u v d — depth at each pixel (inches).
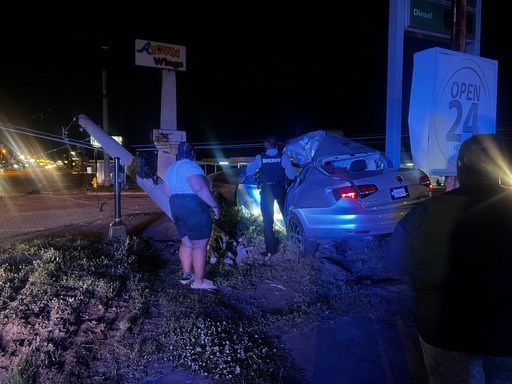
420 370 143.3
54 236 324.2
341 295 199.0
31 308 168.6
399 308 190.5
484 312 77.9
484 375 81.4
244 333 165.0
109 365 143.2
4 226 404.8
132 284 202.1
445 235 81.9
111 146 296.5
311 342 162.9
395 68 294.2
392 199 233.9
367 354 154.0
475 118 264.7
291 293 207.6
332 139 291.9
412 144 261.4
